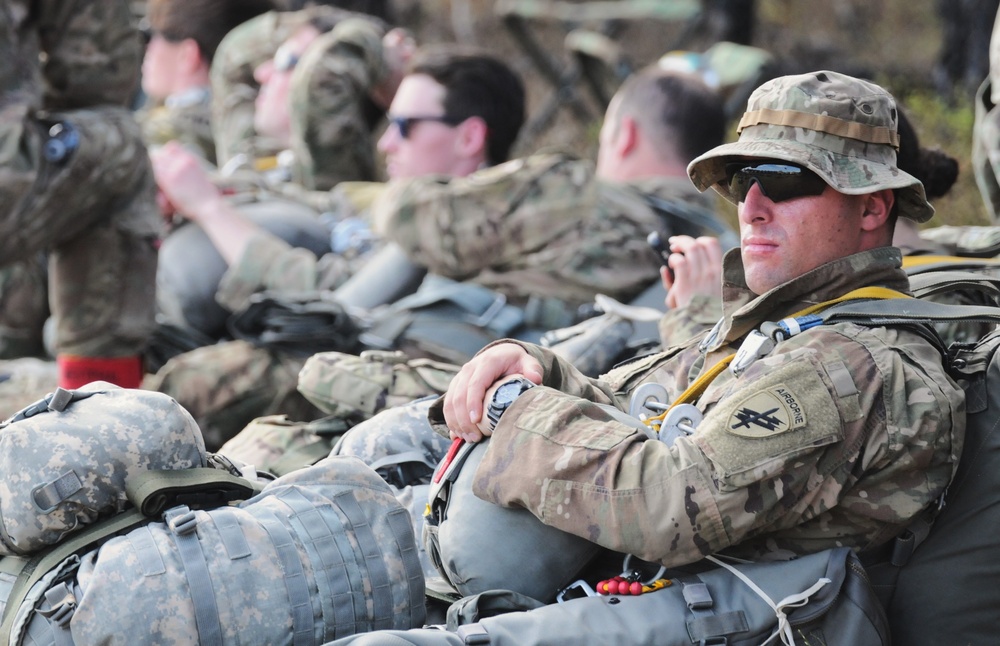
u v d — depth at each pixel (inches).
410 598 276.7
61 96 524.1
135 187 550.3
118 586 247.4
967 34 1002.7
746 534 264.4
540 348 306.3
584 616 261.4
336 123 723.4
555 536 280.5
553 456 272.2
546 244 504.1
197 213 580.4
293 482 281.7
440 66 583.2
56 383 622.5
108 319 549.0
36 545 260.5
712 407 292.5
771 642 261.3
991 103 498.0
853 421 262.8
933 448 265.9
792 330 280.5
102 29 523.2
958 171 403.5
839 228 287.9
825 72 289.9
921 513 278.5
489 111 582.9
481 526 283.7
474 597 271.0
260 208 631.2
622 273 507.5
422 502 343.0
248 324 519.2
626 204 515.5
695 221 522.0
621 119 542.3
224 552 257.1
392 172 597.0
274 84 767.1
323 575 264.7
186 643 247.9
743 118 296.2
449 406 297.6
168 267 592.4
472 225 505.4
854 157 281.4
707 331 354.6
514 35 1128.2
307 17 775.7
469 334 504.7
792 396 263.4
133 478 266.2
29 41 496.7
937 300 361.4
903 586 283.1
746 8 1135.0
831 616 265.0
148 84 837.8
